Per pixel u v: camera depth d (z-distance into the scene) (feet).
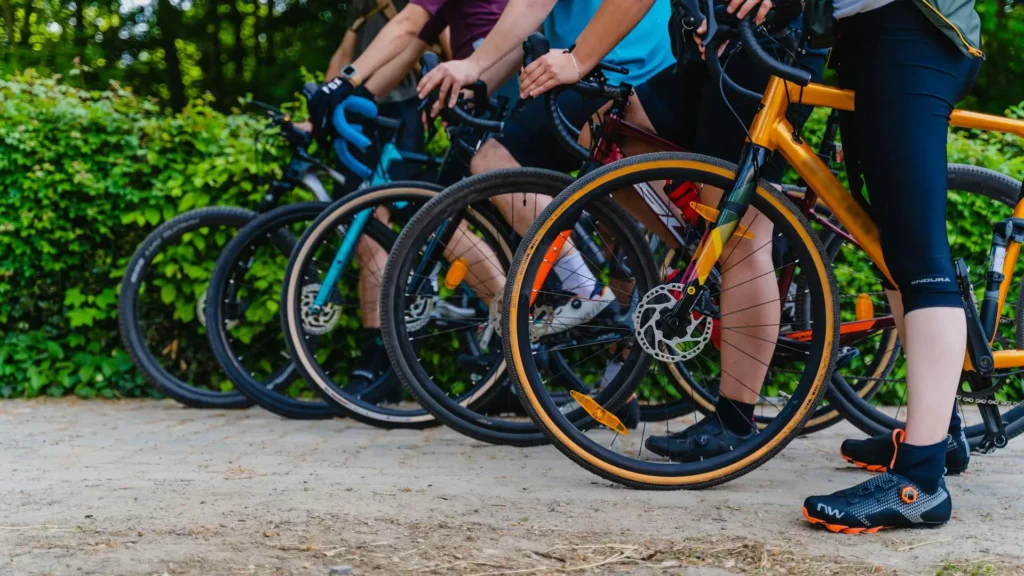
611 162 9.33
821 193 8.26
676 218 9.97
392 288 10.59
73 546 6.40
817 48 7.75
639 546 6.68
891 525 7.21
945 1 7.10
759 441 8.75
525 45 9.84
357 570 5.99
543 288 10.82
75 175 15.49
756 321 9.19
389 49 12.91
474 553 6.42
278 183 14.14
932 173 7.12
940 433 7.28
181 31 36.04
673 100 9.91
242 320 15.29
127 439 11.72
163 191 15.61
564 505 7.95
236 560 6.12
